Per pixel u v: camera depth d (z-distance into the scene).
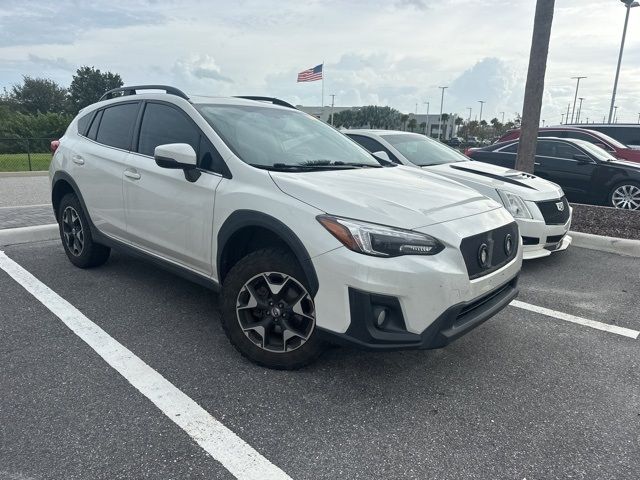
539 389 3.01
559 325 4.00
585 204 9.07
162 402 2.74
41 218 6.89
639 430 2.61
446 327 2.68
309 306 2.91
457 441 2.48
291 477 2.21
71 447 2.35
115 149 4.29
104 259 4.99
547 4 7.84
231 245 3.26
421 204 2.96
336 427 2.57
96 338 3.51
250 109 4.05
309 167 3.46
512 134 11.35
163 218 3.69
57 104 76.88
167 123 3.86
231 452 2.36
